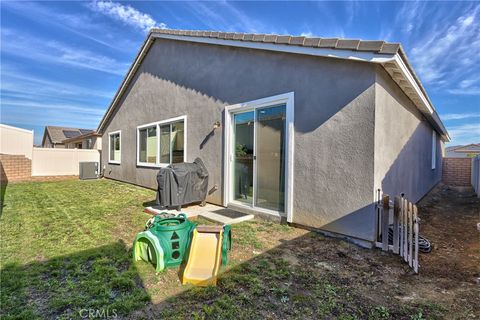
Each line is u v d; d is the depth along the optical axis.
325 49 4.40
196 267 3.15
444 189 11.99
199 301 2.57
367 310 2.46
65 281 2.92
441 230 5.32
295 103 5.02
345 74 4.35
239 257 3.64
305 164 4.87
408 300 2.64
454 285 2.96
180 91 8.30
